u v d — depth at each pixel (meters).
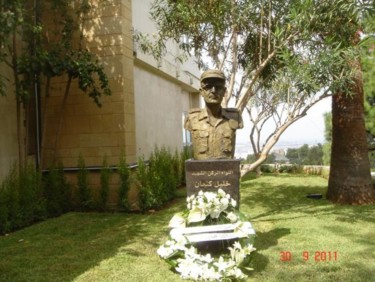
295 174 12.76
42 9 6.95
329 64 4.41
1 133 6.57
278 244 4.32
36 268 3.75
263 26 5.56
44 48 6.84
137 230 5.33
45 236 5.12
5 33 4.13
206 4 5.31
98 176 7.28
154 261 3.92
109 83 7.21
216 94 4.20
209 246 3.79
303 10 4.54
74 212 6.88
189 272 3.30
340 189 6.77
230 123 4.35
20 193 5.92
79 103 7.36
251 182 10.23
